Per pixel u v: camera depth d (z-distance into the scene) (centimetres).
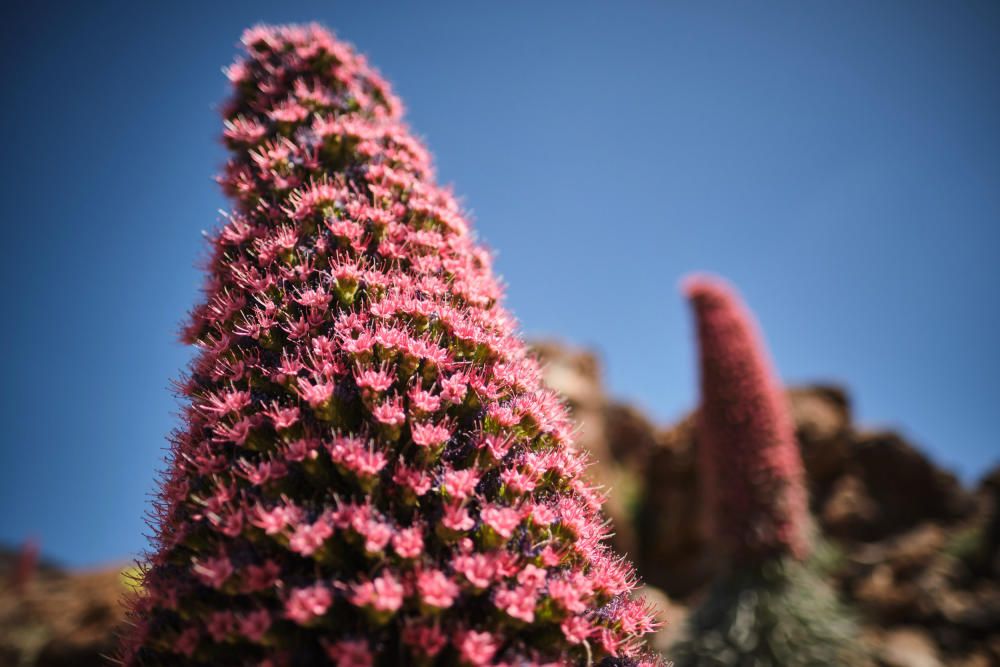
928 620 1462
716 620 1070
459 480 259
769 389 1098
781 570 1063
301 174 362
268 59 436
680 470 1923
